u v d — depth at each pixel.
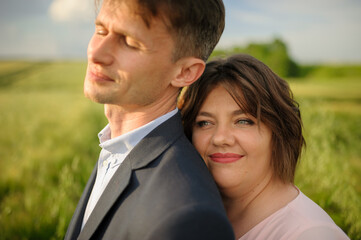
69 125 6.89
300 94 15.67
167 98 1.19
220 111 1.36
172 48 1.09
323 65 35.97
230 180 1.37
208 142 1.39
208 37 1.20
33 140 5.73
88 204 1.30
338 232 1.29
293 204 1.42
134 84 1.07
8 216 3.21
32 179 4.22
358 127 5.88
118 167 1.15
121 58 1.05
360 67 34.28
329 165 3.16
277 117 1.42
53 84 23.23
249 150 1.36
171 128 1.18
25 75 27.59
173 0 1.04
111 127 1.26
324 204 2.80
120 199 1.06
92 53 1.04
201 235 0.87
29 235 2.93
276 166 1.50
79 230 1.29
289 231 1.32
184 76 1.16
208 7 1.14
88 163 4.17
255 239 1.41
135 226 0.94
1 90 19.11
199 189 0.96
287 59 32.50
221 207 0.96
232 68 1.40
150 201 0.95
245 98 1.34
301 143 1.59
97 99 1.10
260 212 1.46
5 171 4.40
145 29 1.03
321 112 4.19
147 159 1.09
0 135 6.29
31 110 9.71
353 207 2.50
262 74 1.44
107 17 1.05
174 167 1.02
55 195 3.07
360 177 3.33
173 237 0.85
